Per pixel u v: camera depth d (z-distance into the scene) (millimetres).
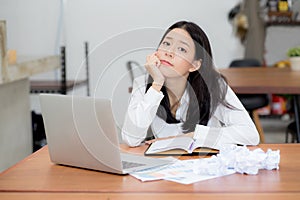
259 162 1765
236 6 6934
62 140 1827
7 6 7008
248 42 6637
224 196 1499
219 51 7160
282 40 7125
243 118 2135
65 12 7031
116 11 7086
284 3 6895
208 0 7086
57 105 1789
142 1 7086
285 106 6957
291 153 2033
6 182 1679
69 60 7031
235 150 1829
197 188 1578
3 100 3982
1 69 3527
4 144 3996
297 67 5074
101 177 1718
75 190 1583
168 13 7121
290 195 1502
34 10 7020
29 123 4621
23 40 7070
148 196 1512
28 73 4070
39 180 1699
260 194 1516
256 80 4293
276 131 6531
